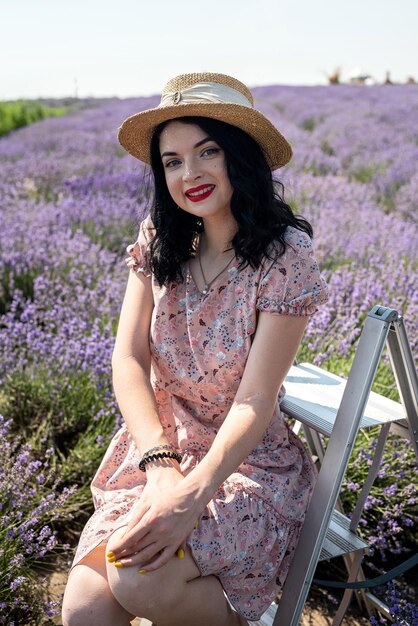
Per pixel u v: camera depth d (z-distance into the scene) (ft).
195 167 5.69
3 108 56.39
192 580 5.31
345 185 25.12
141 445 5.80
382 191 25.73
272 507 5.75
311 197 23.00
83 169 27.89
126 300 6.59
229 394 6.04
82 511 8.20
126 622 5.39
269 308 5.68
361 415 5.53
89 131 43.16
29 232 16.37
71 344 10.56
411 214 22.06
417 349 10.50
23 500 7.40
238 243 5.76
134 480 6.08
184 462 5.93
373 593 7.75
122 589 5.04
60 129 45.44
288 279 5.71
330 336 11.08
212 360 5.93
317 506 5.65
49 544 7.11
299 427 7.91
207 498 5.23
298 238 5.79
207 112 5.53
